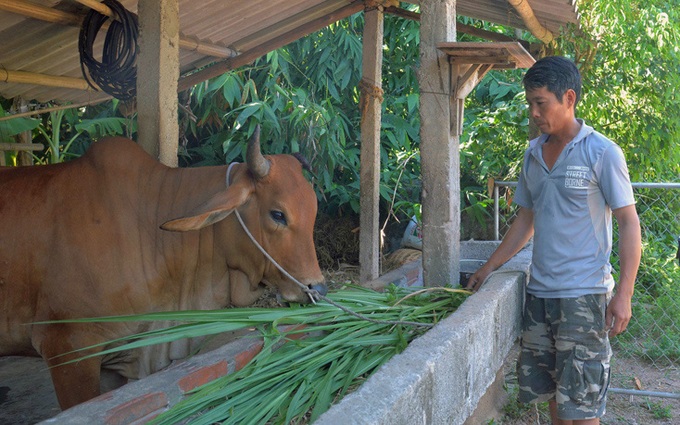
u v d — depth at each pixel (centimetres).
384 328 289
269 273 324
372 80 547
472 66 353
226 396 224
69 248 319
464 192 789
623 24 630
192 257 335
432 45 355
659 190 716
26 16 482
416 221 788
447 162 358
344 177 903
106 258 321
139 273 328
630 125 671
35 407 418
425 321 303
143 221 334
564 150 292
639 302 632
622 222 281
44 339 323
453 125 359
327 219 884
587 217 291
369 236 550
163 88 385
